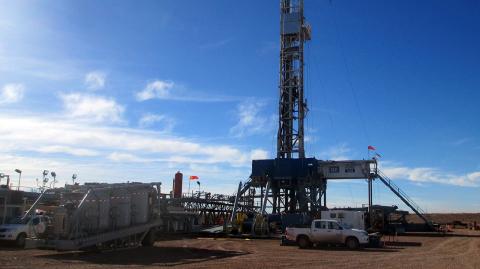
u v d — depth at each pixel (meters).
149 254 25.16
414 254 27.30
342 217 43.31
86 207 26.00
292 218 48.53
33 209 29.25
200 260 22.45
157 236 42.16
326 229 31.89
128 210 28.72
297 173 58.00
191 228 50.22
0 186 41.12
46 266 18.75
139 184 29.95
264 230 45.12
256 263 21.33
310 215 53.34
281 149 62.66
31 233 28.33
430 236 48.62
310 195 57.66
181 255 24.89
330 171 57.69
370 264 21.45
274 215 51.72
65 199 27.36
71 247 24.11
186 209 54.91
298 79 63.72
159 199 31.55
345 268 19.78
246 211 56.97
